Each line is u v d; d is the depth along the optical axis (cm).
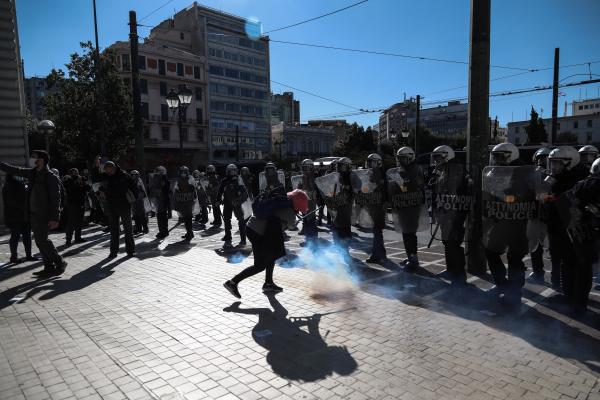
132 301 546
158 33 6644
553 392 311
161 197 1078
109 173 824
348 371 347
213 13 6975
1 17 1389
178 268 732
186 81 6406
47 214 684
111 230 834
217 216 1328
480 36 616
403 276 650
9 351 394
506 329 435
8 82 1414
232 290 538
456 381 329
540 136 5325
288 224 557
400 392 313
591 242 450
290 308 508
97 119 2303
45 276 686
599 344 396
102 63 2333
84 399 309
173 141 6278
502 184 499
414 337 417
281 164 5716
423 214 669
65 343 411
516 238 496
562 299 527
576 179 497
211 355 381
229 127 7106
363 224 752
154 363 366
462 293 558
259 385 326
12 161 1429
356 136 5816
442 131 11506
